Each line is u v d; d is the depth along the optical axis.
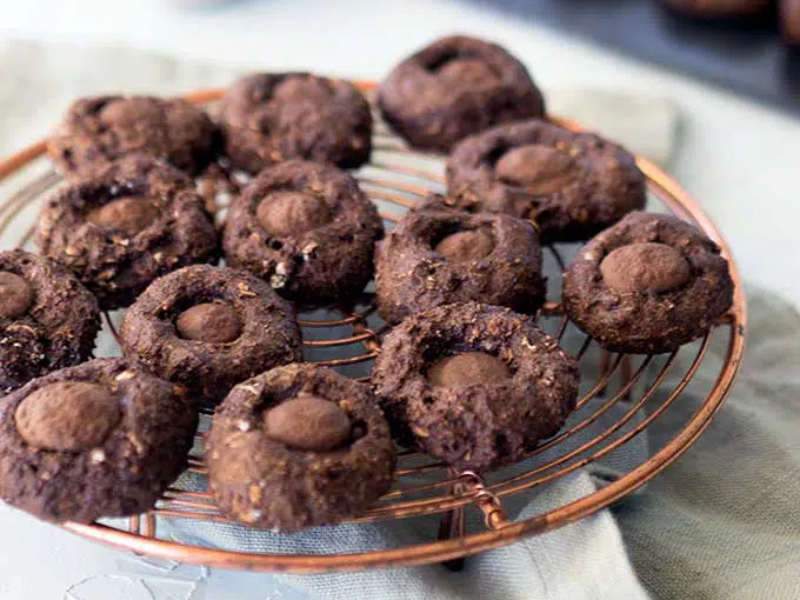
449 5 0.65
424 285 0.32
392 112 0.43
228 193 0.42
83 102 0.40
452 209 0.36
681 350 0.38
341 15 0.64
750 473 0.33
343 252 0.35
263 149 0.40
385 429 0.27
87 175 0.36
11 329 0.31
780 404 0.37
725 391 0.30
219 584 0.30
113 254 0.34
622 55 0.59
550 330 0.39
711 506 0.32
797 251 0.47
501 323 0.30
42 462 0.26
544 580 0.29
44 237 0.35
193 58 0.58
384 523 0.31
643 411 0.36
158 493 0.27
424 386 0.29
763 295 0.41
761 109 0.56
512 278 0.33
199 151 0.40
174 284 0.32
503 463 0.28
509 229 0.34
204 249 0.35
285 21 0.63
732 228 0.48
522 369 0.29
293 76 0.43
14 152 0.48
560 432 0.34
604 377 0.34
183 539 0.31
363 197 0.37
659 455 0.28
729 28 0.59
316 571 0.25
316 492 0.25
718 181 0.51
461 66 0.43
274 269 0.34
